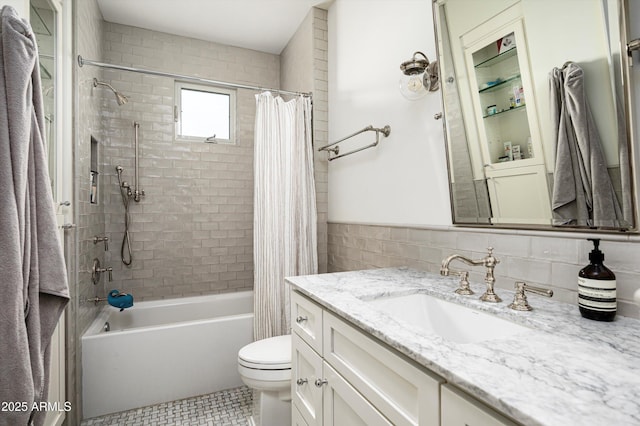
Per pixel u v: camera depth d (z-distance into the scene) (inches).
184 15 108.3
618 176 33.3
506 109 44.0
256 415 67.8
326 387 43.1
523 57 41.1
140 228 112.3
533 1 39.5
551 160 39.0
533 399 19.2
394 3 71.1
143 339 80.0
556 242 40.3
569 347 26.8
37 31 57.0
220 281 122.8
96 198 96.3
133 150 111.7
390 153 72.5
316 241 94.3
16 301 35.8
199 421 73.6
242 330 89.7
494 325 38.1
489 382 21.2
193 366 84.3
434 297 47.4
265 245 89.1
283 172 92.0
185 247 118.2
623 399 19.3
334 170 98.0
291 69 121.6
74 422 70.2
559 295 39.9
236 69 128.4
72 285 70.4
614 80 32.8
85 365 74.8
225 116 128.3
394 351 30.8
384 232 74.0
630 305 33.5
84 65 80.2
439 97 58.6
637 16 31.7
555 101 38.0
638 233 32.9
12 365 35.2
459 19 49.7
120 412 76.9
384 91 74.5
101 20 105.0
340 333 39.9
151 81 115.3
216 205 122.9
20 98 37.8
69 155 69.4
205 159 121.7
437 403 25.2
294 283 52.4
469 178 50.9
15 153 37.0
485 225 49.2
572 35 35.8
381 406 31.8
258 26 115.1
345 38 92.3
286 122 93.5
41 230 41.6
